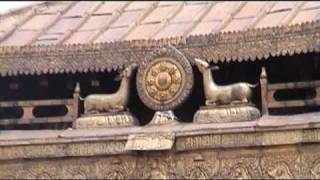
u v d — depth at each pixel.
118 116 34.00
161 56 33.81
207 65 33.47
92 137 33.28
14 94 37.25
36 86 37.12
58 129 35.81
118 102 34.25
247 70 35.16
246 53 33.62
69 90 36.94
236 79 35.25
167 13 38.97
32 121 35.47
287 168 31.30
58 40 37.22
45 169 34.09
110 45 35.22
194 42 34.19
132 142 32.56
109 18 39.41
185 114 35.09
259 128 31.41
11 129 36.06
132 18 39.03
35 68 35.81
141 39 35.16
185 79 33.38
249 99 32.88
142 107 35.66
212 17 37.47
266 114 32.72
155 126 33.31
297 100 33.62
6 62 36.00
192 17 38.00
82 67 35.47
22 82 37.06
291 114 33.19
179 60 33.56
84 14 40.16
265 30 33.47
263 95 32.81
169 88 33.56
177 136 32.41
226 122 32.41
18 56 35.97
